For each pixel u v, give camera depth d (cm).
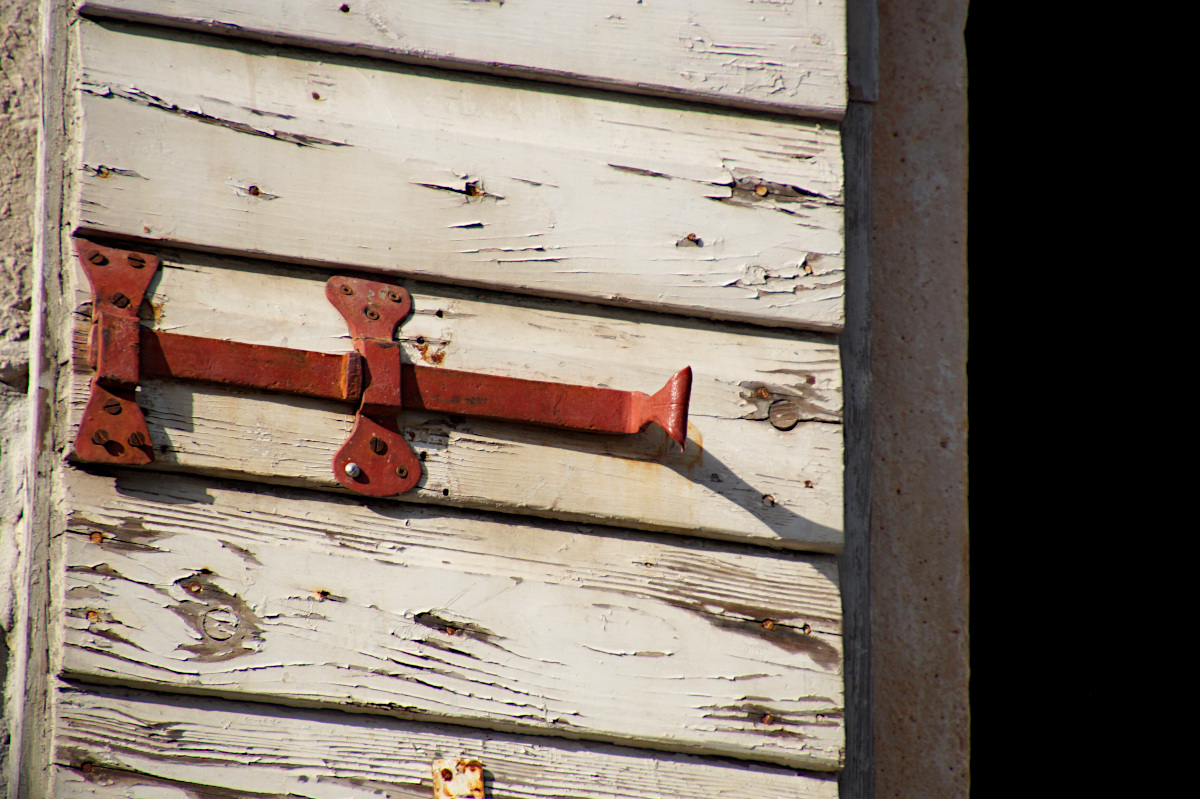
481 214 365
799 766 364
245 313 362
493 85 367
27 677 358
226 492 361
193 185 362
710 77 369
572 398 363
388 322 363
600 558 364
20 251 366
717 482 365
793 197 369
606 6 368
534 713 361
